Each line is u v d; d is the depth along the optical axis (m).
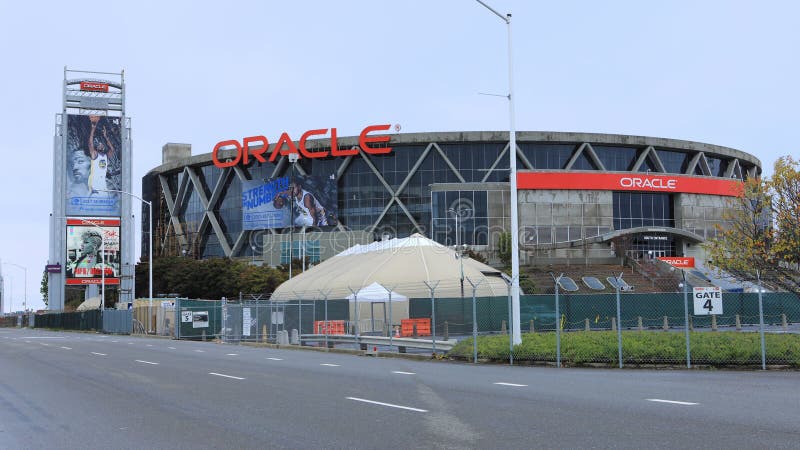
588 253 102.19
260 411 12.36
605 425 10.40
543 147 116.12
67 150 107.81
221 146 128.50
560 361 21.80
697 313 20.61
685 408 12.12
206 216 133.50
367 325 48.12
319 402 13.42
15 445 9.77
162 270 96.00
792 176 28.88
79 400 14.42
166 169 142.88
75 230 107.44
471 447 8.94
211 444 9.50
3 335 61.75
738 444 8.91
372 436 9.81
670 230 103.50
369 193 118.44
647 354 20.89
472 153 116.19
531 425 10.48
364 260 59.38
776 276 30.62
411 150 117.75
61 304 106.31
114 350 33.94
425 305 45.81
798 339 22.69
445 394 14.46
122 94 111.19
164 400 14.16
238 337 43.47
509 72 24.72
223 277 89.94
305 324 46.03
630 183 106.75
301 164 123.44
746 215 30.64
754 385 15.89
